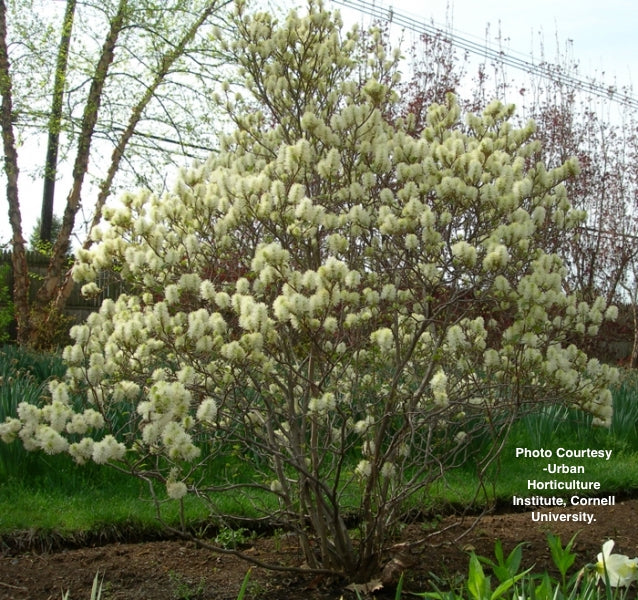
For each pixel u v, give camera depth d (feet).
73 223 37.93
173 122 37.22
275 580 12.26
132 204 13.00
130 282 12.48
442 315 13.73
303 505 12.91
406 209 11.33
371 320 12.81
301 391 13.37
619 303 44.93
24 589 11.69
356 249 13.20
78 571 12.42
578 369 12.87
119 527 14.29
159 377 11.46
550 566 13.17
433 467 13.35
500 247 11.00
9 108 36.32
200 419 9.52
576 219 13.70
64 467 16.55
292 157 11.89
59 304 37.27
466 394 12.51
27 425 9.53
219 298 11.10
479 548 13.98
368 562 12.05
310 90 14.98
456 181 11.40
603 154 45.32
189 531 14.42
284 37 14.92
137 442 10.61
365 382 13.12
